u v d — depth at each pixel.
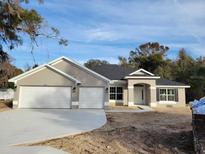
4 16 19.72
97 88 25.73
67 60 26.25
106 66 35.69
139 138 11.74
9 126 13.64
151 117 18.92
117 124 15.31
